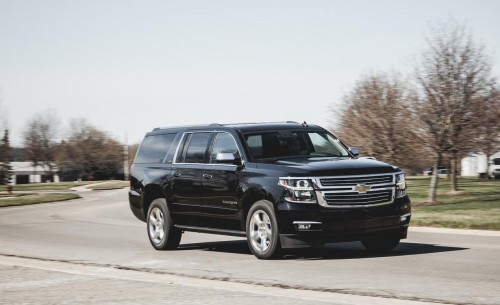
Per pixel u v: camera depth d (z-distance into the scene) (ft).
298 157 38.50
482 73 103.71
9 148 311.47
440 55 103.14
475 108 103.71
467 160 278.46
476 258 34.68
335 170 35.22
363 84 136.77
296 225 34.86
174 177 42.83
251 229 37.01
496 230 54.49
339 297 24.89
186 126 44.06
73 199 164.86
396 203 36.01
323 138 40.68
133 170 46.68
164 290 27.50
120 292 27.43
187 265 35.24
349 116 147.95
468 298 23.81
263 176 36.65
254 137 39.24
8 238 55.88
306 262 34.81
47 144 433.48
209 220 40.45
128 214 94.58
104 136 444.14
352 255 37.29
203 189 40.57
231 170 38.73
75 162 437.99
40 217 89.86
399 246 41.24
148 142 46.57
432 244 42.27
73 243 50.16
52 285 30.01
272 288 27.40
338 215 34.68
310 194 34.83
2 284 30.81
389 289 26.03
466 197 112.47
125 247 46.42
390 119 130.52
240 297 25.39
